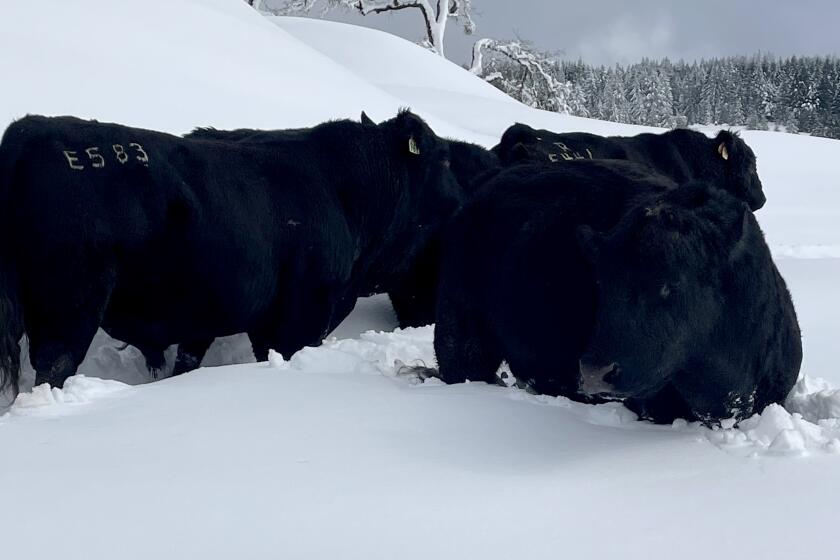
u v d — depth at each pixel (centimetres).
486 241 593
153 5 2009
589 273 516
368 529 352
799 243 1650
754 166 1116
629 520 362
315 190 823
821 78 11256
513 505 376
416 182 915
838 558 328
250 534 348
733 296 471
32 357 668
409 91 3603
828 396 523
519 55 5875
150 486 392
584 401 554
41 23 1565
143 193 686
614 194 546
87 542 340
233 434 462
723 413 500
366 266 911
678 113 11625
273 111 1600
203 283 733
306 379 577
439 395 541
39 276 646
